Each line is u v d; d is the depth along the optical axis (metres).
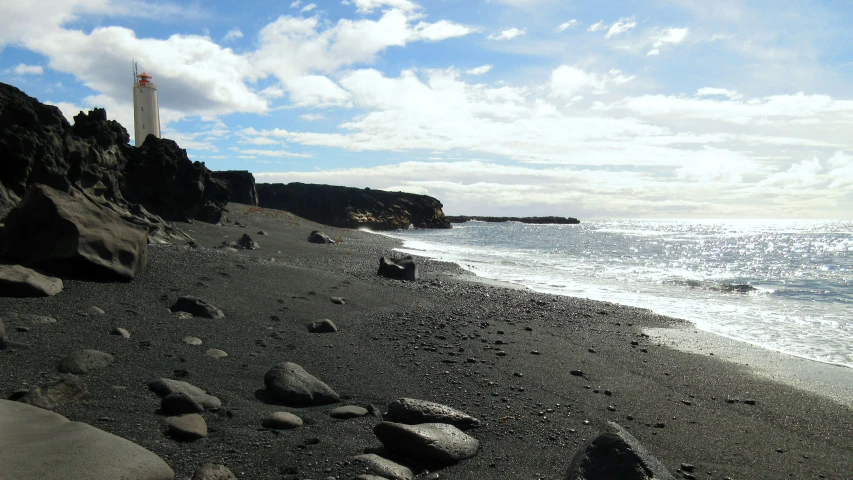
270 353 6.53
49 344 5.67
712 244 47.22
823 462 4.48
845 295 15.41
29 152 13.45
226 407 4.70
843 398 6.23
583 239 52.78
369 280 13.72
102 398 4.50
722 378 6.95
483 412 5.18
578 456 3.60
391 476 3.61
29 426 3.51
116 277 8.84
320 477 3.55
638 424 5.17
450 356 7.11
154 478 3.17
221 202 27.59
